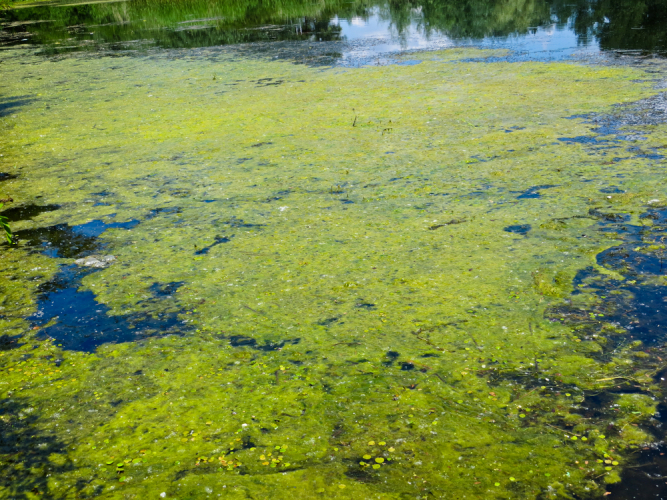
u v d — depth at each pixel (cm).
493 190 897
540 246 723
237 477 421
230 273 720
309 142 1192
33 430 484
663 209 784
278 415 482
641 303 597
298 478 418
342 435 457
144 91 1770
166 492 412
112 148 1254
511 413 470
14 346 605
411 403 486
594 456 424
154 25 3397
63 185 1061
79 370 559
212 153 1170
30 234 872
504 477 409
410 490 403
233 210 903
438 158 1048
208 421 480
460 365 529
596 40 1967
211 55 2295
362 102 1459
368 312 617
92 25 3706
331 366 538
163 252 787
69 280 734
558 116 1223
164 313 645
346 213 862
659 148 1000
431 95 1473
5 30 3838
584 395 485
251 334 596
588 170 937
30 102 1745
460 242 751
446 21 2691
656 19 2217
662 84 1381
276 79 1792
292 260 739
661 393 480
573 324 575
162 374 544
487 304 616
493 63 1775
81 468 440
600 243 717
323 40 2456
